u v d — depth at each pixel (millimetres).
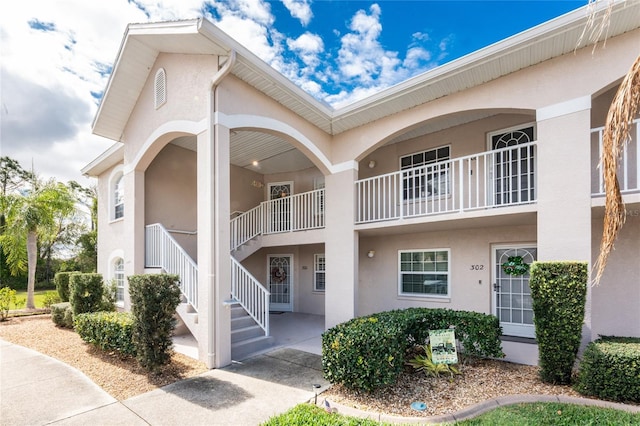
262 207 10508
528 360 5723
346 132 8312
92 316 6496
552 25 5016
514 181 7422
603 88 5062
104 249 11328
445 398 4223
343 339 4465
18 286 20797
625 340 4836
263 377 5113
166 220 9312
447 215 6586
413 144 9031
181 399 4289
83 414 3887
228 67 5625
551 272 4551
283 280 12164
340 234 8141
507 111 6078
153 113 7668
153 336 5027
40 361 5828
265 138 8852
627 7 4461
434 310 6102
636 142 5258
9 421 3723
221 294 5648
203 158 6020
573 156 5207
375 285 9484
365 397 4281
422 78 6414
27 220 11750
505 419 3588
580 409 3754
